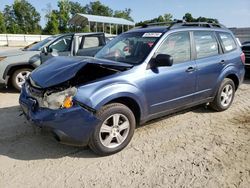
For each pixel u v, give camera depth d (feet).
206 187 10.59
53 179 11.15
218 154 13.08
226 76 18.54
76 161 12.52
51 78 12.70
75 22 120.88
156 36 14.99
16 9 273.54
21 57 24.99
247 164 12.18
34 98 12.55
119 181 11.00
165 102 14.82
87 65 12.76
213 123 17.03
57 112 11.48
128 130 13.37
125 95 12.86
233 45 19.40
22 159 12.69
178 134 15.37
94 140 12.30
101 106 12.15
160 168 11.91
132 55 14.74
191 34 16.31
